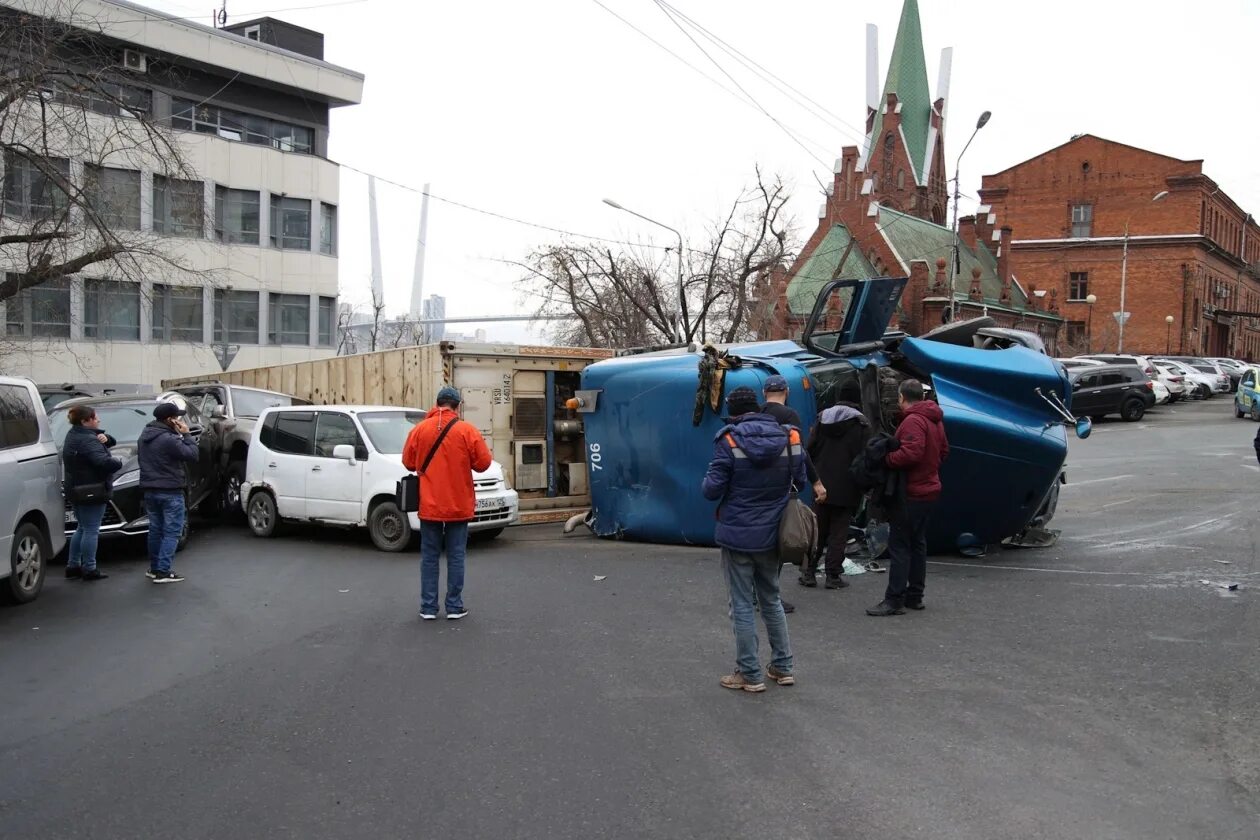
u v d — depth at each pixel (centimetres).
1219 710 543
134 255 2084
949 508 1011
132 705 586
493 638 732
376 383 1516
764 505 582
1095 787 445
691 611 812
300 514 1262
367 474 1198
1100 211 7050
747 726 529
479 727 534
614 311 3691
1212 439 2517
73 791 457
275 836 407
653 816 420
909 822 411
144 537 1215
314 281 4038
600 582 948
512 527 1389
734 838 399
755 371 1082
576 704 571
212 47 3631
